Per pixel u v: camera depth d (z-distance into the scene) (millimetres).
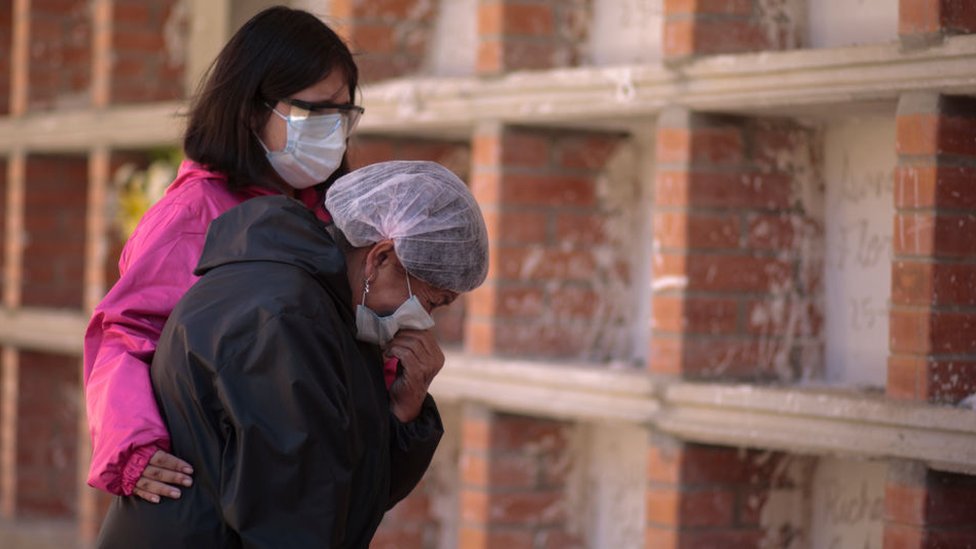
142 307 5863
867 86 6871
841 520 7988
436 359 5773
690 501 7859
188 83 13156
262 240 5324
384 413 5523
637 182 9266
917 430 6617
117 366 5543
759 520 8039
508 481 9062
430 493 10125
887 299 7723
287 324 5082
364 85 9727
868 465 7844
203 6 13172
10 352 13781
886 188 7730
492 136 8906
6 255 14812
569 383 8430
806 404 7117
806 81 7148
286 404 5047
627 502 9055
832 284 8102
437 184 5555
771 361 8008
